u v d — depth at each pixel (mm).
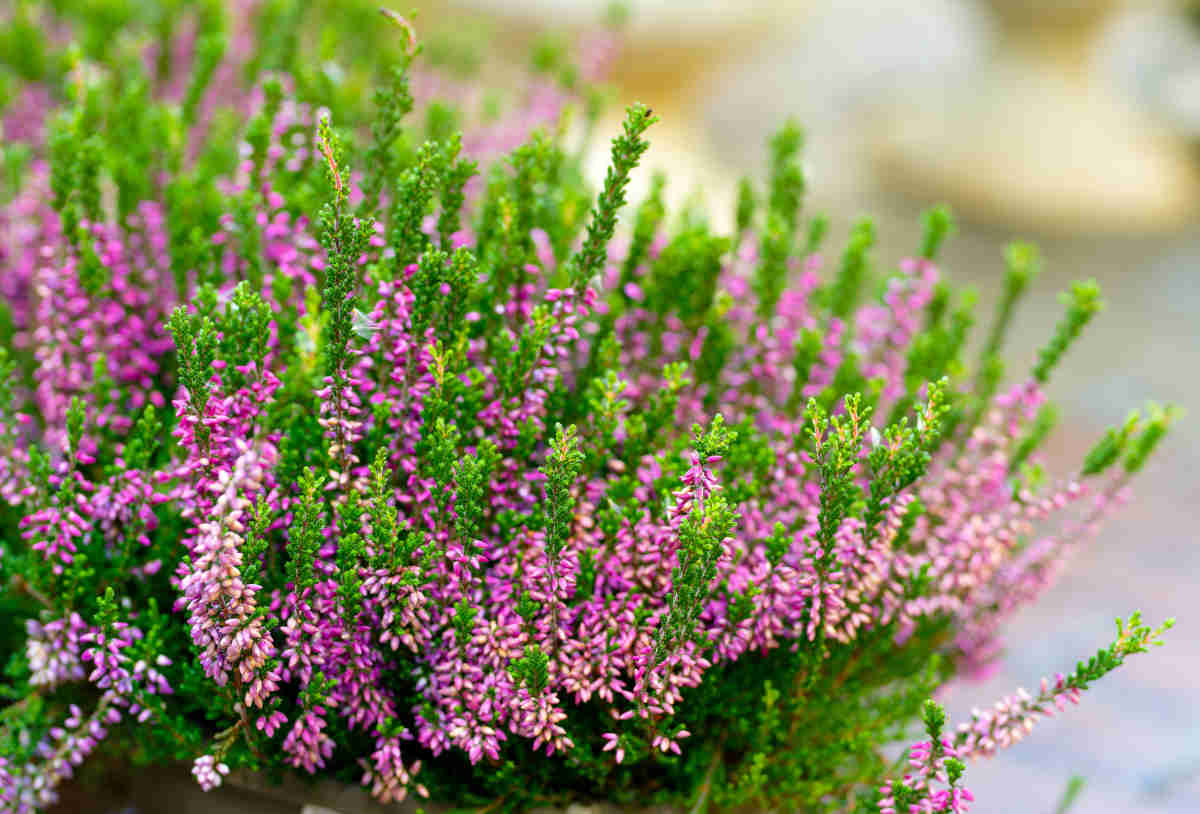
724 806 852
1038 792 1016
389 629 831
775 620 835
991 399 890
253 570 805
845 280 895
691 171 2639
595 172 1851
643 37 3258
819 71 3217
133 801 866
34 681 826
